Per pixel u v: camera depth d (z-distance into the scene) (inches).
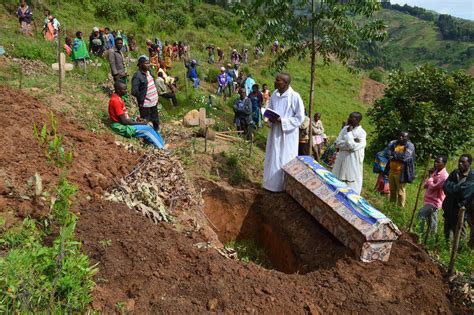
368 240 187.9
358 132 274.4
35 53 485.7
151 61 695.1
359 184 281.4
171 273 158.1
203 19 1259.8
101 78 461.4
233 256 196.4
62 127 260.2
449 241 245.4
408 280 184.4
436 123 525.3
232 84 698.8
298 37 358.0
